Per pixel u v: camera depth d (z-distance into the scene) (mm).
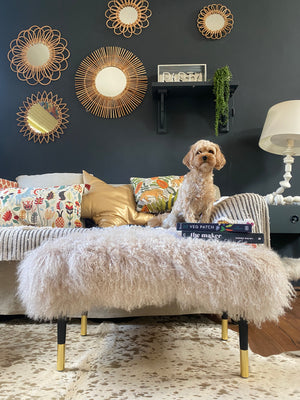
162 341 1390
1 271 1631
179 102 3109
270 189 3053
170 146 3086
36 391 951
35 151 3100
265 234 1571
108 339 1406
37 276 974
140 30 3152
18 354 1235
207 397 916
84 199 2330
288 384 998
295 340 1457
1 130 3109
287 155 2688
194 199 1879
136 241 1019
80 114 3121
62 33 3158
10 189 2168
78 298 985
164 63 3135
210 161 1830
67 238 1087
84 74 3137
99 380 1022
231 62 3125
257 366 1146
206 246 1005
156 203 2338
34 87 3131
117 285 956
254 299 957
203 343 1366
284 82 3119
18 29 3164
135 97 3117
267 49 3129
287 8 3131
